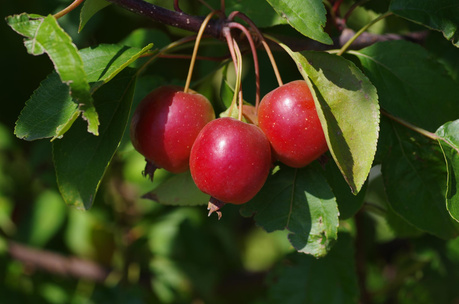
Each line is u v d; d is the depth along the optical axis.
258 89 0.36
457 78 0.42
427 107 0.38
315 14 0.34
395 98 0.38
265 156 0.34
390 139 0.38
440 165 0.37
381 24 0.46
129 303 0.53
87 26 0.47
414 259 0.50
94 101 0.36
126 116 0.35
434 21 0.37
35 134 0.35
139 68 0.36
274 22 0.40
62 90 0.35
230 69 0.50
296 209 0.36
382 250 0.53
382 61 0.38
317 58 0.35
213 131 0.34
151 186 0.52
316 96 0.33
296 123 0.34
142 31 0.45
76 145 0.35
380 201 0.48
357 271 0.47
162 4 0.44
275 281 0.45
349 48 0.42
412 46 0.38
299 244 0.35
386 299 0.51
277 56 0.48
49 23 0.33
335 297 0.44
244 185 0.34
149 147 0.35
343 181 0.37
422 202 0.38
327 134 0.33
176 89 0.36
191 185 0.40
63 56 0.33
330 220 0.35
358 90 0.34
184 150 0.35
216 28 0.37
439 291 0.49
